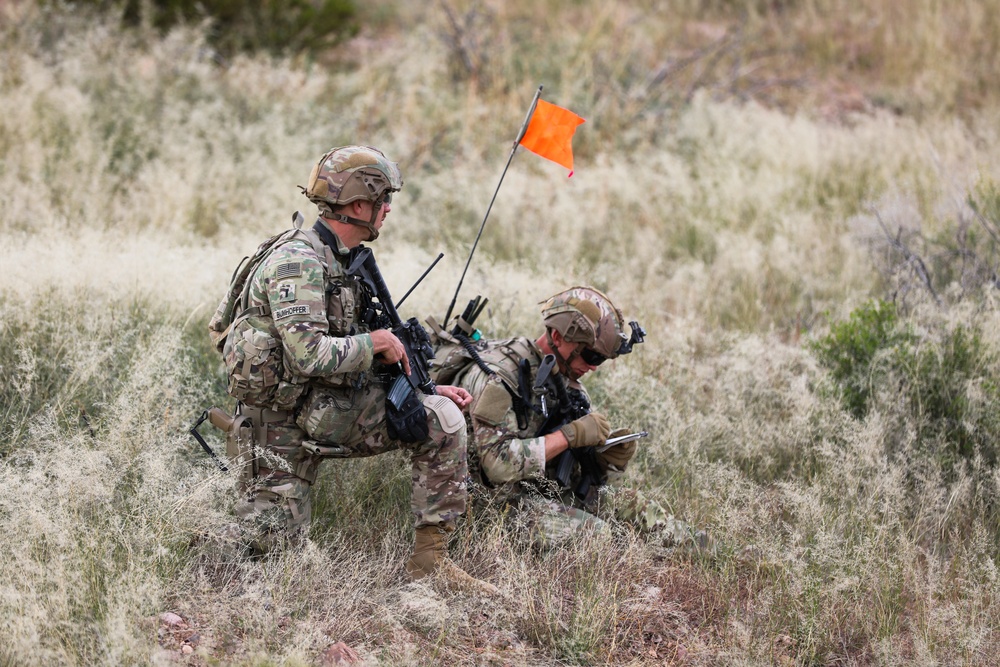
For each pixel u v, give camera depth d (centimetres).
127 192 2075
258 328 904
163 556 902
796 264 2009
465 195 2277
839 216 2238
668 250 2173
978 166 2211
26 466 1034
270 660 818
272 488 952
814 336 1623
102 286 1382
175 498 935
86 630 812
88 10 2886
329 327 921
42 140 2145
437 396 986
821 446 1255
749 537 1100
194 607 895
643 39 3466
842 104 3238
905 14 3694
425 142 2567
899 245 1848
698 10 3872
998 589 990
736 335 1608
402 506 1107
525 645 936
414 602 896
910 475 1236
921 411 1331
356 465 1120
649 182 2462
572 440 1058
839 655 955
